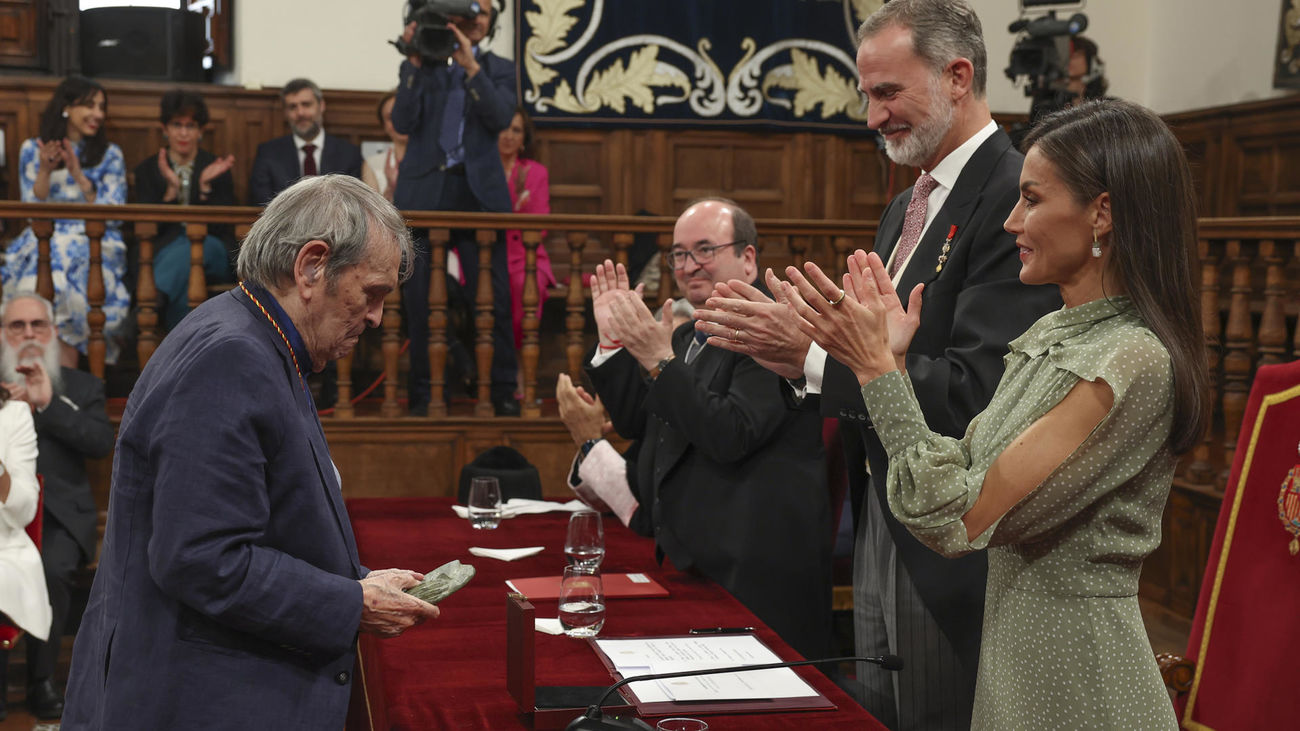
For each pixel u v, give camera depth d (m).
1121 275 1.61
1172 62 7.41
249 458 1.66
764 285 3.08
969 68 2.36
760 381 2.73
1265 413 2.71
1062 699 1.63
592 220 5.00
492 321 4.99
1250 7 6.74
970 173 2.38
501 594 2.48
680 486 2.79
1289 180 6.35
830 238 5.31
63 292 5.40
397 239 1.84
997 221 2.30
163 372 1.73
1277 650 2.53
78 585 4.64
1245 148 6.68
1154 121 1.61
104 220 4.76
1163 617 4.83
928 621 2.32
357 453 4.88
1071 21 5.84
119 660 1.69
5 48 6.27
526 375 5.05
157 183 5.73
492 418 4.96
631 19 6.76
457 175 5.15
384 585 1.79
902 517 1.64
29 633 3.84
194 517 1.62
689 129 6.89
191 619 1.69
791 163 7.07
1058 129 1.64
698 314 2.24
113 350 5.48
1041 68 5.86
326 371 5.54
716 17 6.82
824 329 1.73
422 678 1.96
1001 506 1.59
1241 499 2.71
